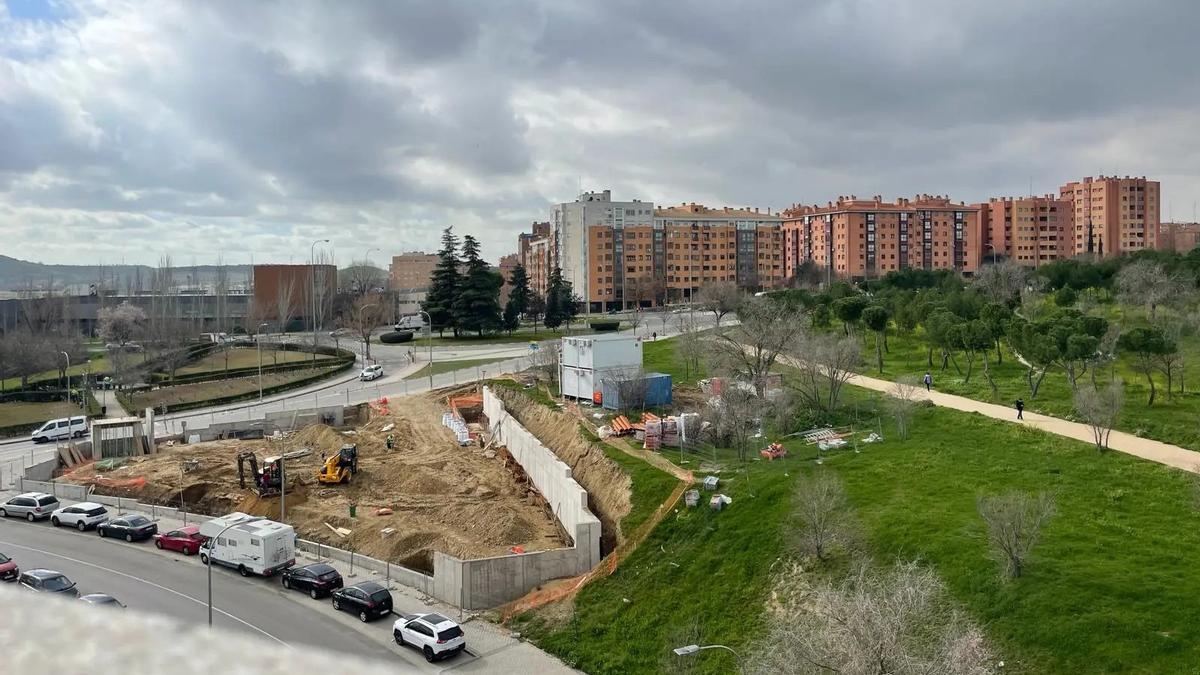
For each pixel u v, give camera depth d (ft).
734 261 574.15
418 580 127.75
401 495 172.76
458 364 322.96
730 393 165.58
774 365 225.35
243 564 131.85
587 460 168.35
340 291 585.22
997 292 278.05
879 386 197.98
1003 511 93.04
